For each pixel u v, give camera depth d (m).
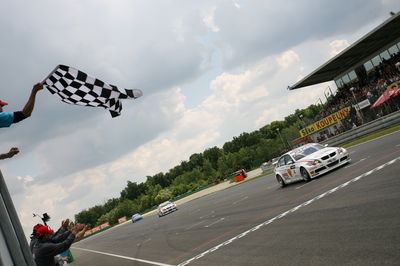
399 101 30.73
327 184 12.16
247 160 73.12
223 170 84.44
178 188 96.44
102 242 34.31
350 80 42.03
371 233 5.80
